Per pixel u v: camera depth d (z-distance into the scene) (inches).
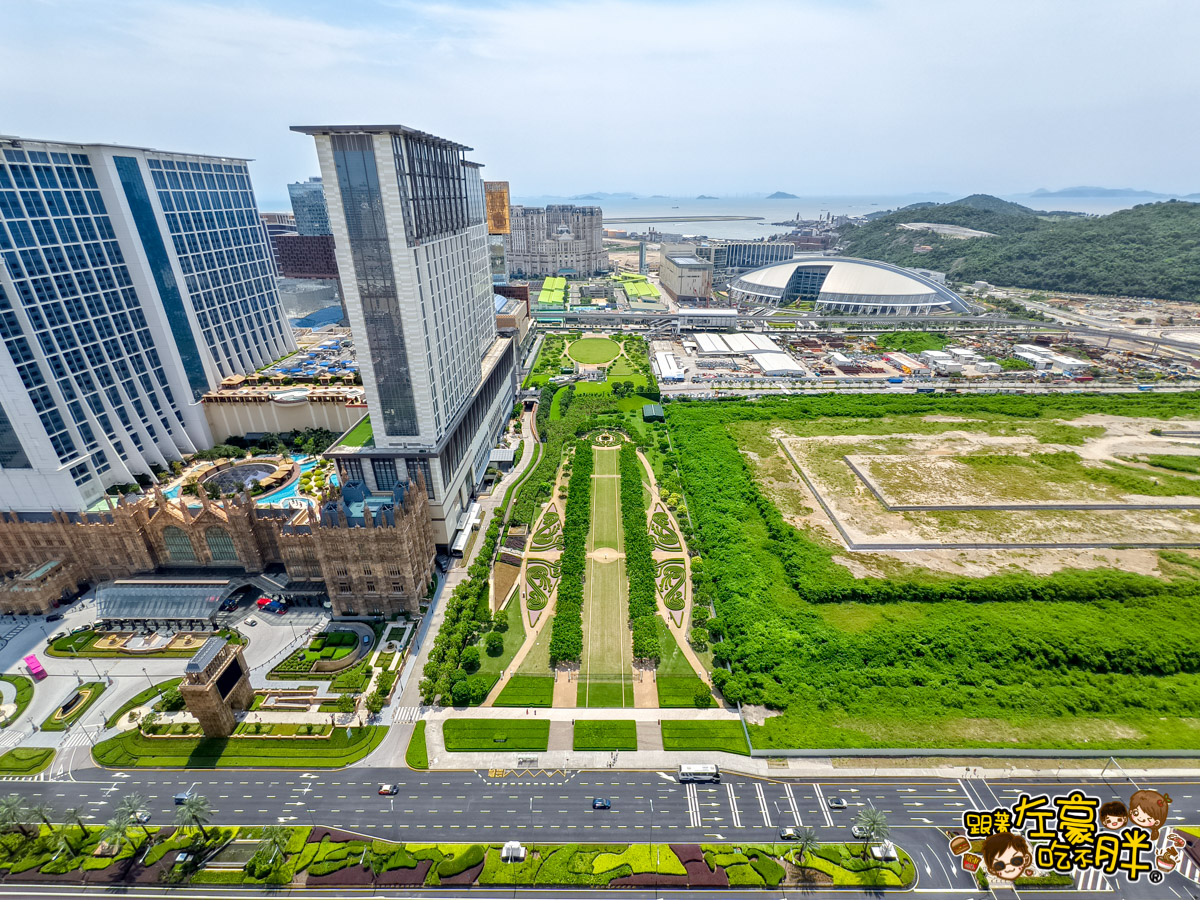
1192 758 4343.0
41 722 4623.5
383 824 3917.3
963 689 4879.4
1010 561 6348.4
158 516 5964.6
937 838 3841.0
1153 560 6348.4
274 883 3563.0
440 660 5054.1
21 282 6161.4
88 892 3548.2
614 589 6127.0
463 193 7367.1
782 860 3703.3
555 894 3523.6
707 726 4630.9
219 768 4296.3
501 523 7140.8
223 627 5575.8
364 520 5334.6
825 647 5216.5
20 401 6082.7
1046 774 4254.4
